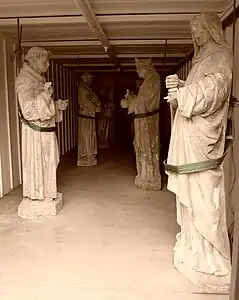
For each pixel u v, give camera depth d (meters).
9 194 5.70
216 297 2.73
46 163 4.58
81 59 9.03
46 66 4.57
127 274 3.07
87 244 3.72
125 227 4.21
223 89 2.66
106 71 11.70
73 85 11.77
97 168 8.03
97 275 3.06
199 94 2.61
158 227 4.21
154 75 5.91
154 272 3.11
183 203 2.84
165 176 6.98
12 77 6.04
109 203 5.20
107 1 3.99
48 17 4.66
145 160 6.00
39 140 4.47
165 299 2.70
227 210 3.96
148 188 5.96
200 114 2.71
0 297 2.73
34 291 2.81
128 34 5.87
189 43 6.43
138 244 3.72
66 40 6.43
